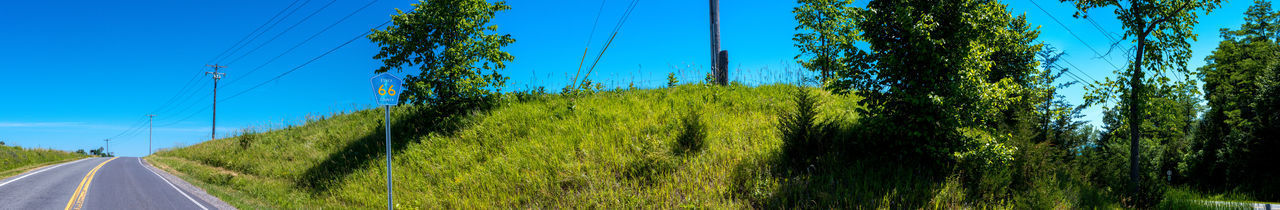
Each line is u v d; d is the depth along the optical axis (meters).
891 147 8.74
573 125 12.75
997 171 8.03
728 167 8.77
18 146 42.75
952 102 8.10
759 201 7.55
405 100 15.43
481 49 15.78
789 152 9.33
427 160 12.23
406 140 15.15
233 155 23.17
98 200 11.33
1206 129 25.39
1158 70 9.56
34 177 17.94
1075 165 9.64
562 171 9.57
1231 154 21.81
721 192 7.84
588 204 8.09
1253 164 20.86
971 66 8.52
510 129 13.33
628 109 14.36
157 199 11.45
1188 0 9.16
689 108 13.67
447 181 10.31
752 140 10.48
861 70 9.25
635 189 8.53
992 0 8.93
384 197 10.10
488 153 11.83
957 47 8.40
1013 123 9.96
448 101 15.36
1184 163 24.08
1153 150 25.00
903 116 8.82
